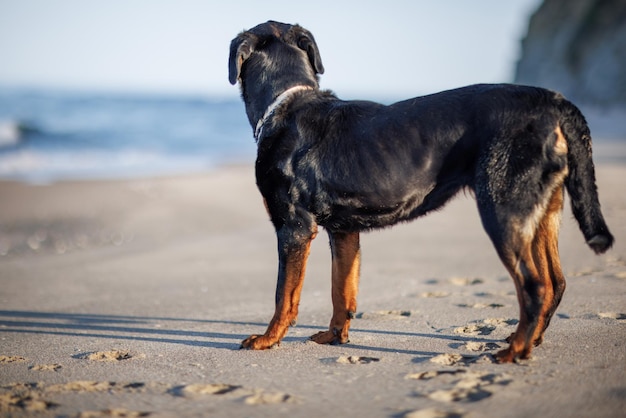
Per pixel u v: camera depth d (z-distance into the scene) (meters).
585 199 3.89
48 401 3.49
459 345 4.38
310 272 7.72
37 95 72.94
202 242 10.20
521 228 3.83
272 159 4.47
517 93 3.98
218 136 36.88
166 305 6.36
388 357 4.18
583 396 3.23
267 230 10.98
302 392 3.53
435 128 4.07
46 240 10.90
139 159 24.36
